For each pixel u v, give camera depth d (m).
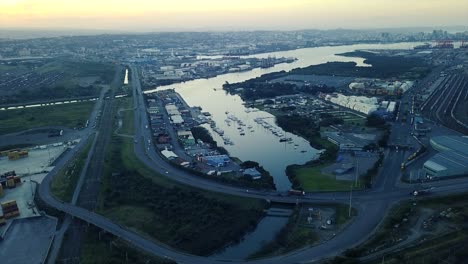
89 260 95.25
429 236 99.62
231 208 121.50
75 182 144.50
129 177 148.38
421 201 120.25
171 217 117.38
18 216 119.69
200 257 96.00
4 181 141.38
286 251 98.00
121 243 102.12
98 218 115.25
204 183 139.50
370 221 109.88
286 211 121.88
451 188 128.88
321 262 90.69
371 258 90.19
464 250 90.38
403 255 90.31
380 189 130.25
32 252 99.38
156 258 95.12
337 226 108.56
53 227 112.25
